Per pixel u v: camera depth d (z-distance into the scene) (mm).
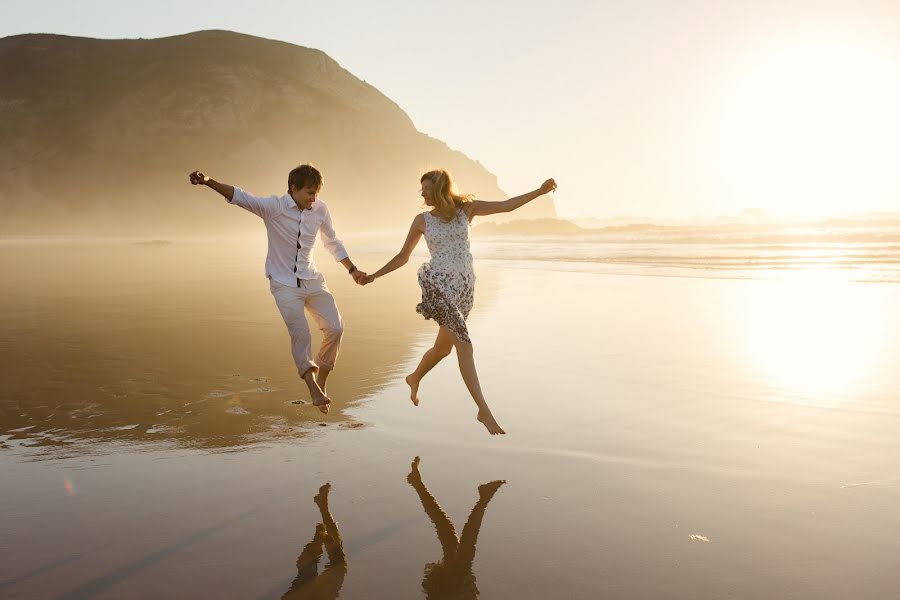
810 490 3580
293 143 134000
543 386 5875
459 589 2711
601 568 2844
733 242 27703
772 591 2635
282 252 4605
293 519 3373
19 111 131125
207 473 3984
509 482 3803
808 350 7137
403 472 3980
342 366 6820
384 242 45125
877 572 2754
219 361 7051
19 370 6676
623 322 9094
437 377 6281
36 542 3125
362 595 2676
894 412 4926
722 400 5336
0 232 107812
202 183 4270
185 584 2764
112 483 3834
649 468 3957
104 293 13328
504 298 11820
